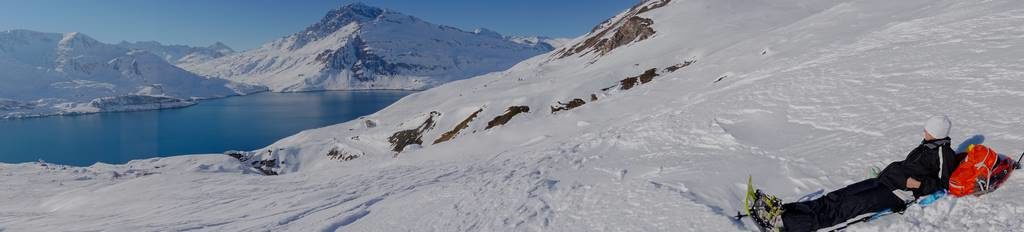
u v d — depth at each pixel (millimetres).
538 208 7016
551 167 11492
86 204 19797
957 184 4086
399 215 8727
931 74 9758
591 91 47031
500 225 6707
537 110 45875
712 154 8930
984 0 16172
